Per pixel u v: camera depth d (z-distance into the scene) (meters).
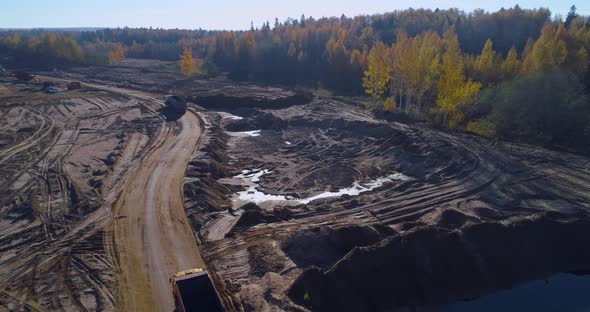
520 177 30.31
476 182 29.83
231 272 19.75
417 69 52.62
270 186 32.31
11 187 28.42
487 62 61.34
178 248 21.69
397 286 18.91
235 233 23.58
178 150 37.84
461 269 20.08
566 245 22.36
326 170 35.22
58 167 32.38
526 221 22.59
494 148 36.38
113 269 19.66
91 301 17.42
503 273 20.73
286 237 22.59
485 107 51.34
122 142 39.53
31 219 24.14
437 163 34.00
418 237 20.28
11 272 19.23
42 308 16.97
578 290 20.59
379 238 22.22
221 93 66.19
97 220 24.31
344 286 18.06
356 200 28.03
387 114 49.38
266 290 17.70
